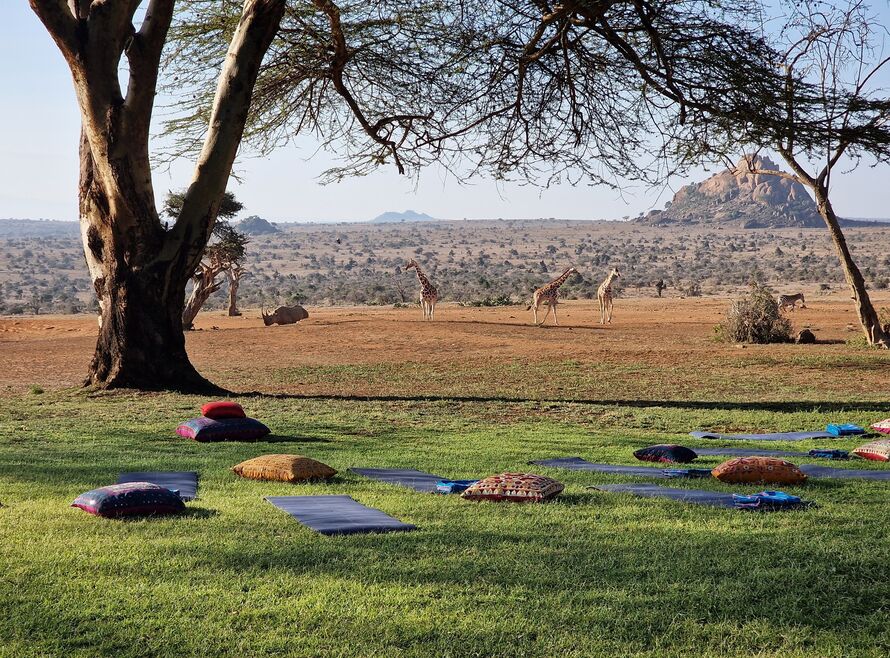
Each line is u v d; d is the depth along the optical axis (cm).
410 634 425
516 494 734
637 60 1592
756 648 413
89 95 1630
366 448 1127
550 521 655
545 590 489
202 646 411
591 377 2202
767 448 1155
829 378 2131
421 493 777
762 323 3028
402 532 616
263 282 15038
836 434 1276
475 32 1625
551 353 2650
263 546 573
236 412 1220
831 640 422
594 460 1032
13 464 945
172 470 908
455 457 1045
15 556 548
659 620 445
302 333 3244
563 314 4756
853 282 2830
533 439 1239
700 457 1049
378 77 1848
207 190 1716
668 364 2403
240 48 1666
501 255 18662
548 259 17700
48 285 15400
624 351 2677
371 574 514
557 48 1686
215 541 586
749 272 13325
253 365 2475
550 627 435
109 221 1709
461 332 3231
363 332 3238
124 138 1650
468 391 1997
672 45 1555
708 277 12850
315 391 2014
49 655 402
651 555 559
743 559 550
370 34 1756
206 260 6278
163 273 1734
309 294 11750
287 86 1888
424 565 533
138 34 1619
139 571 520
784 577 513
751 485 834
